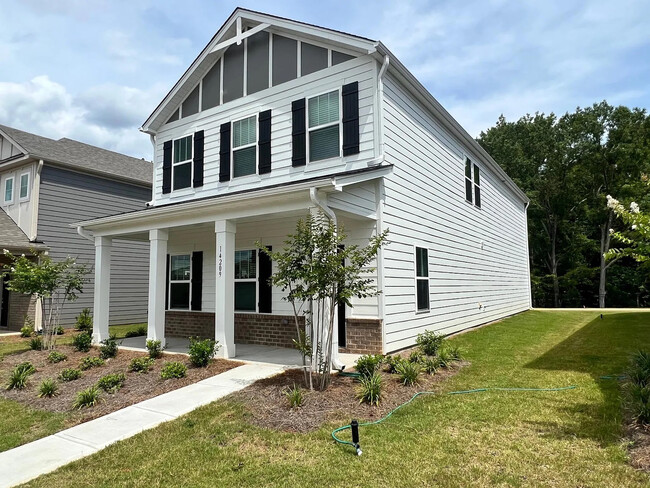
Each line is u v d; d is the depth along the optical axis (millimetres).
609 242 28375
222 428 4691
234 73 10633
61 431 5008
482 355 8367
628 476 3365
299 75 9445
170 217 9008
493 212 16141
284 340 9469
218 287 8117
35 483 3701
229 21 10344
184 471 3768
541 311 19938
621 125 27719
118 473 3809
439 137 11281
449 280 11469
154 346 8641
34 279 9992
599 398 5316
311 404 5238
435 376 6586
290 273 5828
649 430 4109
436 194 10891
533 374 6730
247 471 3697
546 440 4117
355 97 8562
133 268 17250
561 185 29734
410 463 3730
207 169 10938
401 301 8805
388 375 6609
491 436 4262
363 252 6105
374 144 8219
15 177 15344
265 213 7551
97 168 16250
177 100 11695
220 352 7984
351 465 3729
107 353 8930
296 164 9188
